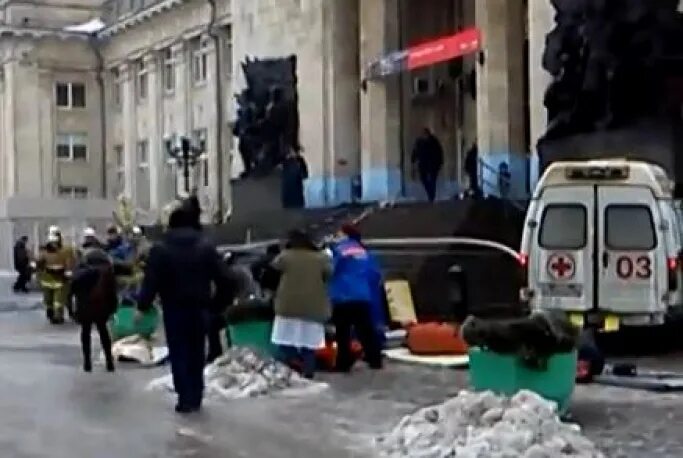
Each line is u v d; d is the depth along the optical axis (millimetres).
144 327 20469
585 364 15758
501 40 31875
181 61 56469
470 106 37406
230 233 36781
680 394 14781
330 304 17188
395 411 13703
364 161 36781
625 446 11195
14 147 64125
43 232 56844
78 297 18500
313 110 38188
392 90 36719
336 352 17797
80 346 22906
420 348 19188
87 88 65938
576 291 18297
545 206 18656
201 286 13898
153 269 13828
